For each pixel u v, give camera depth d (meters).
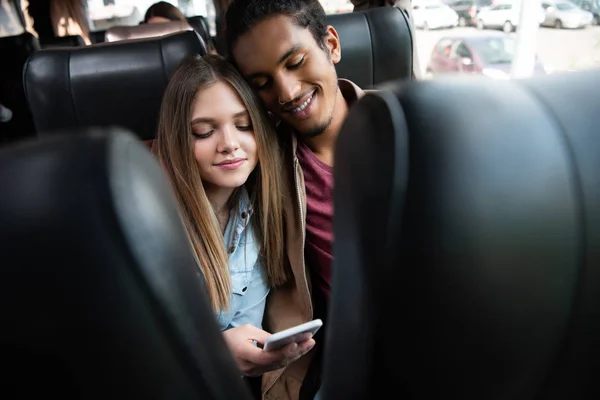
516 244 0.27
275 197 0.86
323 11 0.90
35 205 0.22
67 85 1.18
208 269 0.79
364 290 0.29
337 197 0.31
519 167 0.27
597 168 0.28
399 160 0.26
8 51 2.32
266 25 0.80
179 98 0.76
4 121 2.34
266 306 0.95
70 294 0.23
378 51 1.46
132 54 1.19
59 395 0.26
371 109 0.28
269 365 0.74
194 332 0.26
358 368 0.32
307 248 0.92
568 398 0.35
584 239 0.28
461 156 0.26
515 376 0.32
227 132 0.78
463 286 0.27
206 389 0.27
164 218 0.25
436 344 0.29
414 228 0.26
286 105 0.87
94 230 0.22
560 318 0.30
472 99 0.27
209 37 2.66
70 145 0.23
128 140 0.25
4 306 0.23
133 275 0.23
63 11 3.55
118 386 0.26
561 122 0.28
